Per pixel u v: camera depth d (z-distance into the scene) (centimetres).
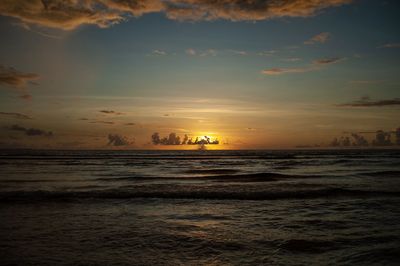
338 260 823
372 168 4762
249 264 807
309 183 2700
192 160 8262
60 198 1856
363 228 1143
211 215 1402
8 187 2402
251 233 1090
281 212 1457
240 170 4512
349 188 2298
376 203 1673
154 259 848
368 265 788
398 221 1252
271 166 5469
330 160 7781
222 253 891
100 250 918
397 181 2831
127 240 1016
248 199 1855
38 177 3238
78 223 1248
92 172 4022
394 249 903
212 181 2934
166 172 4128
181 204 1694
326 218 1315
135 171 4262
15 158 8681
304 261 820
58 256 863
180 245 966
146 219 1326
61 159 8206
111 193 2036
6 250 907
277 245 953
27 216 1376
